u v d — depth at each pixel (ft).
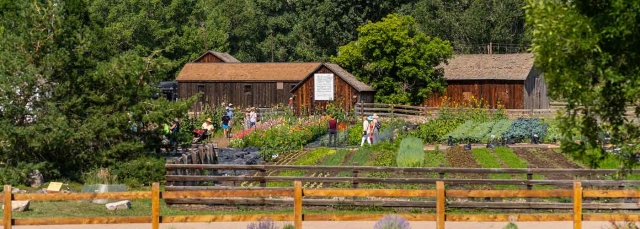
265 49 377.09
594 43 45.98
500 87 242.99
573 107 49.47
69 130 100.94
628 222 62.80
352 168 86.63
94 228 71.00
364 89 231.09
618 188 84.33
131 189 99.76
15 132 97.86
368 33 244.22
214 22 351.05
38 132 98.94
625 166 51.67
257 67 258.57
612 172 83.66
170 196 61.00
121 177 103.60
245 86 254.27
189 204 86.63
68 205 84.79
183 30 322.14
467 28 332.39
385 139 157.89
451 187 91.86
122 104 106.42
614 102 49.11
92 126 102.68
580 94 47.80
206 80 255.50
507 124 166.09
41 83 103.14
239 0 381.81
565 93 48.49
